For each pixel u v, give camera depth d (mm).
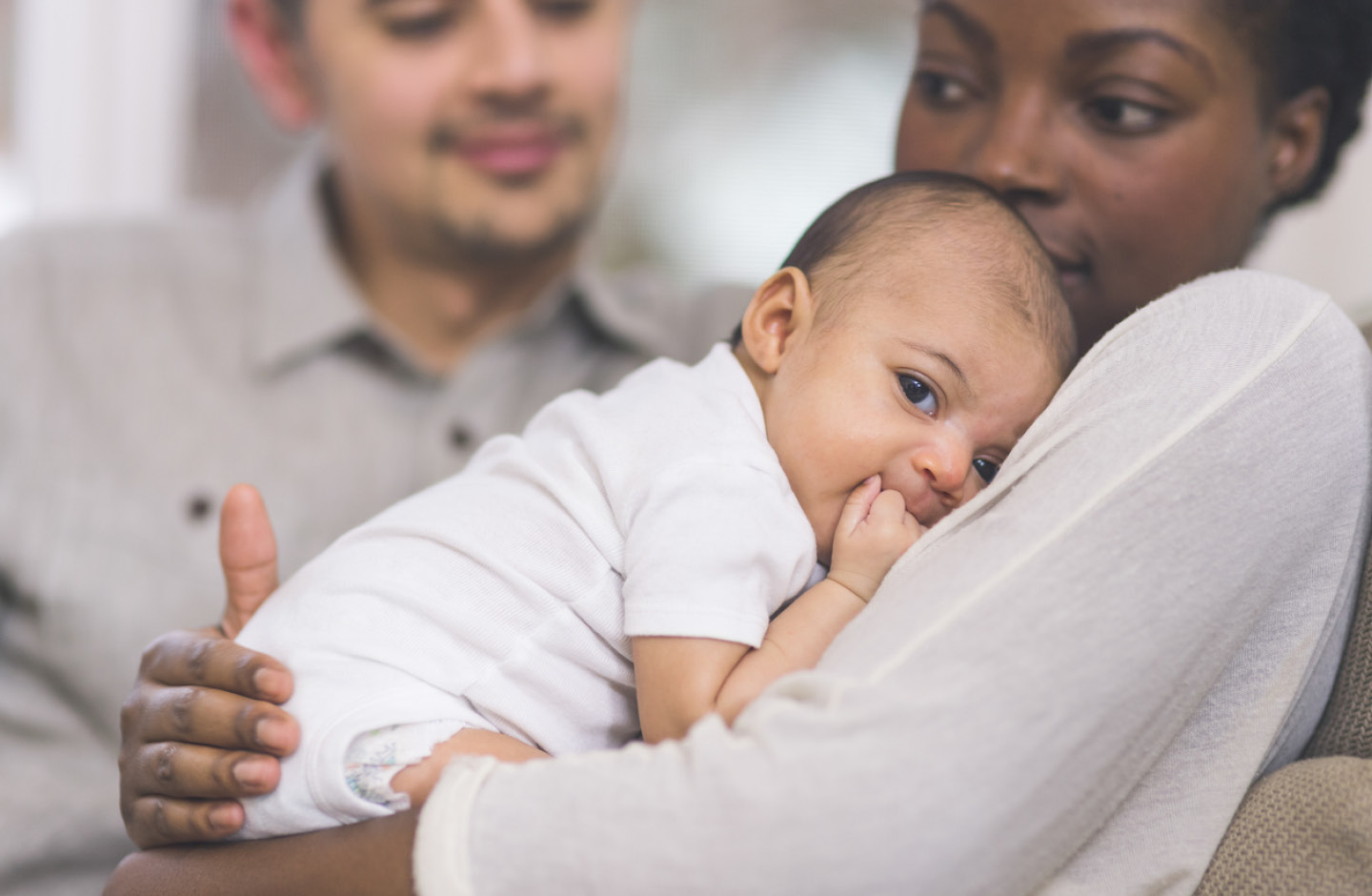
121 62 2451
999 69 909
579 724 765
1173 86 859
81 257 1552
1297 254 2096
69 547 1408
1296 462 632
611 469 755
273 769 701
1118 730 573
